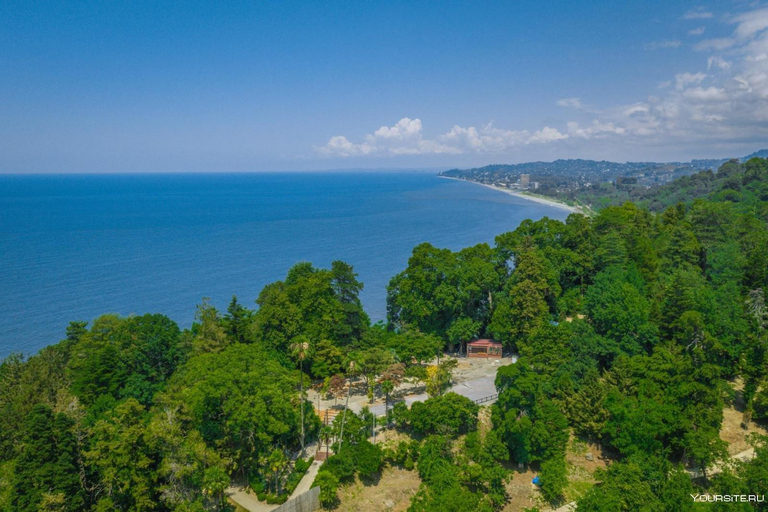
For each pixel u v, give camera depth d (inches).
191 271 6860.2
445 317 3636.8
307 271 3715.6
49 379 2598.4
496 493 2156.7
